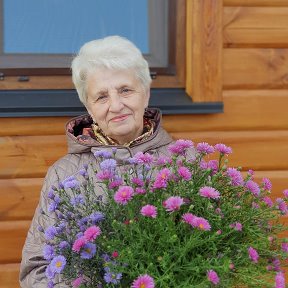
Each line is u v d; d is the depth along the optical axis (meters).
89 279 1.49
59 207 1.52
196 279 1.39
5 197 2.68
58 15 2.73
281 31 2.77
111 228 1.48
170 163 1.56
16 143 2.66
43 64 2.68
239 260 1.45
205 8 2.67
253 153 2.80
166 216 1.43
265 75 2.79
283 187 2.81
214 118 2.76
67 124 1.96
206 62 2.69
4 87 2.64
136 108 1.84
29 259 1.76
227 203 1.50
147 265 1.41
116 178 1.52
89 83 1.84
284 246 1.56
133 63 1.81
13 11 2.70
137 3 2.76
